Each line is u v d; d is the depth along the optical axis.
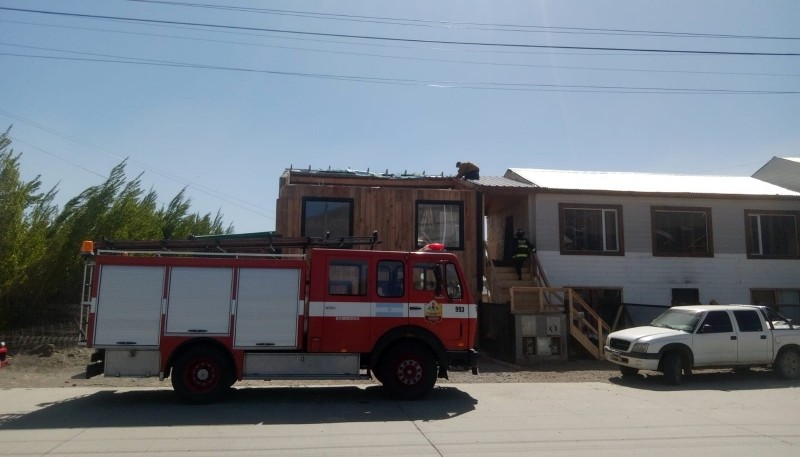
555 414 10.12
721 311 14.52
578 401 11.45
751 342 14.28
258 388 12.70
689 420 9.68
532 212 20.48
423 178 21.19
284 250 17.62
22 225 18.41
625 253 20.84
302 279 11.30
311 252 11.41
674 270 21.14
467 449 7.69
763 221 22.25
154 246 11.69
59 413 9.96
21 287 18.12
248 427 8.96
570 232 20.77
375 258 11.55
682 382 14.16
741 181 24.92
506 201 23.06
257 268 11.19
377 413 10.13
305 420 9.51
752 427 9.16
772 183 26.53
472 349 11.63
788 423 9.47
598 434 8.61
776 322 15.02
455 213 19.52
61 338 17.42
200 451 7.51
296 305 11.20
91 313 10.63
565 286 20.28
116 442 7.95
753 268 21.73
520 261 19.66
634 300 20.70
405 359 11.38
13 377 14.03
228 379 10.92
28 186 18.70
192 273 10.97
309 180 20.06
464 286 11.76
